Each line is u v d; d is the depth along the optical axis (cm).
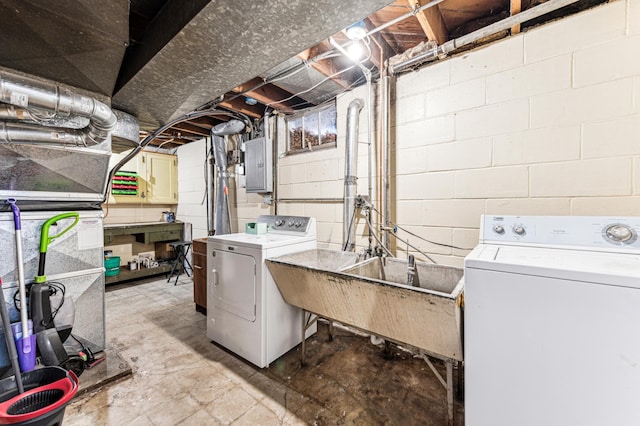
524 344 103
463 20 198
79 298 202
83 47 143
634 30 147
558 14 166
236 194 383
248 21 125
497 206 188
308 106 297
